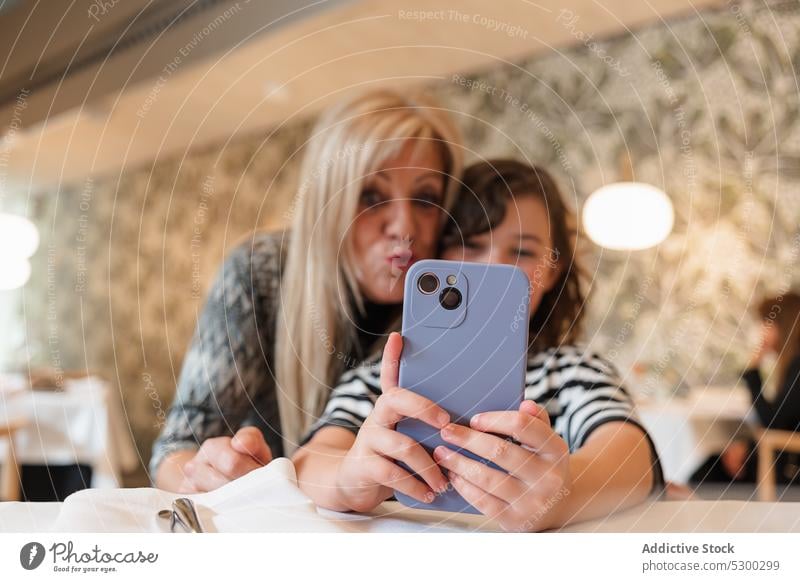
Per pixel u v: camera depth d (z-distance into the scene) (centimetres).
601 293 144
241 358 46
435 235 46
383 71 175
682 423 101
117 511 26
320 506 29
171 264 243
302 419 46
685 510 29
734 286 139
